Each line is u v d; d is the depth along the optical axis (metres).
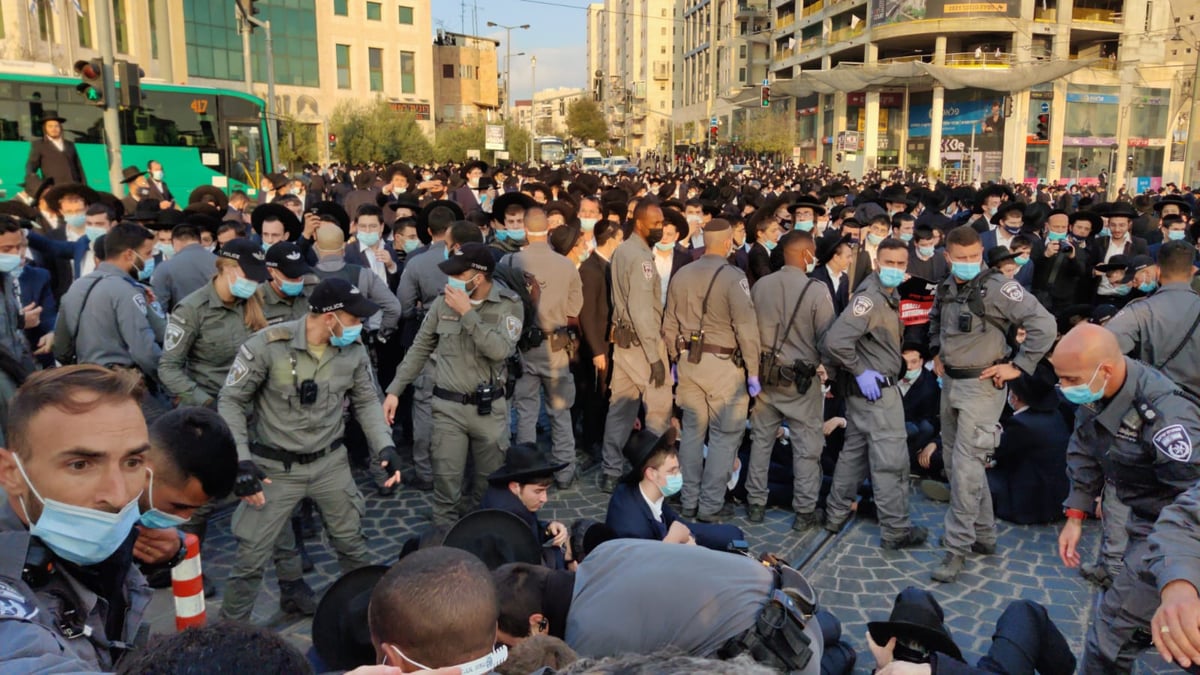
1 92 15.32
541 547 3.81
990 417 4.94
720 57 86.12
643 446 4.10
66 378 1.71
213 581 4.84
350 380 4.19
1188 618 2.40
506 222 7.29
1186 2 53.19
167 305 6.27
